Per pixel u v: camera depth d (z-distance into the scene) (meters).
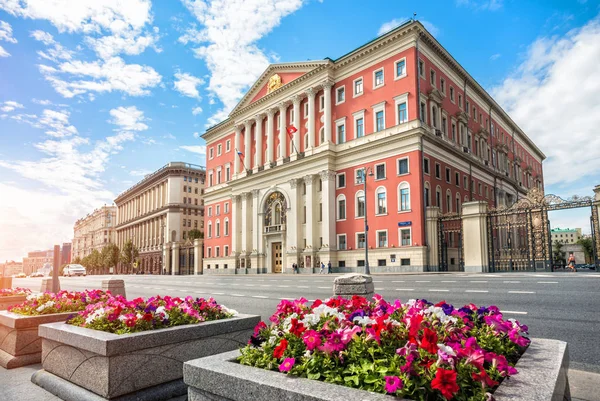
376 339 3.26
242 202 51.19
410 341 3.06
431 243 32.19
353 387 2.80
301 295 16.95
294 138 44.69
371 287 7.98
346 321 3.80
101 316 5.64
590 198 23.44
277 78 47.62
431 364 2.75
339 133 40.78
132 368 4.73
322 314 4.24
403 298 13.72
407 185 34.16
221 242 56.44
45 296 8.37
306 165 41.91
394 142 35.41
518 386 2.66
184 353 5.22
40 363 6.96
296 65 44.47
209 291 21.62
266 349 3.60
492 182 50.38
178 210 84.81
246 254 49.34
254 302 15.37
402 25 35.69
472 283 17.64
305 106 44.59
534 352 3.60
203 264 59.22
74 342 5.06
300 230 42.41
